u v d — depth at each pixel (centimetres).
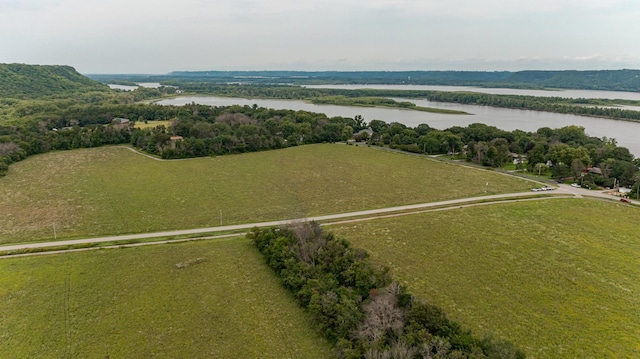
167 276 6247
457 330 4441
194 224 8394
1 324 5031
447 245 7225
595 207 9244
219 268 6506
